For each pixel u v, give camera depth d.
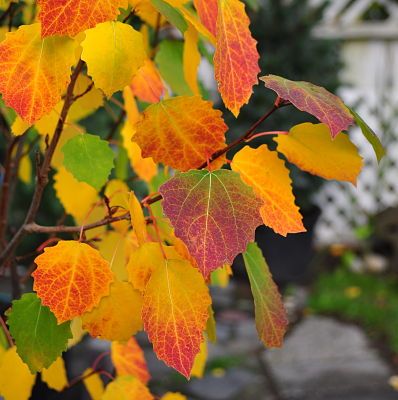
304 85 0.44
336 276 3.18
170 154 0.45
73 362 1.76
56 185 0.60
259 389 2.04
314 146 0.48
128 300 0.46
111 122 2.18
